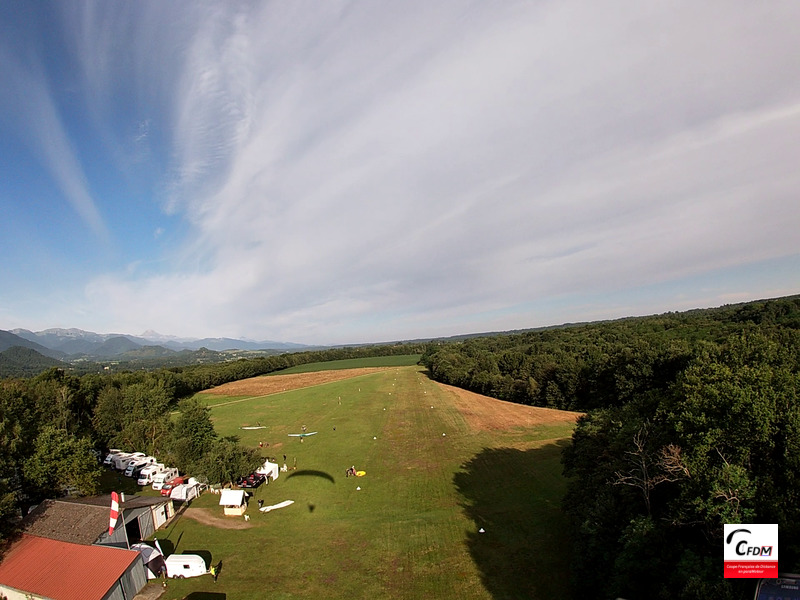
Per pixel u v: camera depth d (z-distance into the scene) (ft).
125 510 122.72
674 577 67.15
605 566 86.74
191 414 191.01
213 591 101.55
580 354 354.33
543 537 120.37
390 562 112.68
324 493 164.35
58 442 147.84
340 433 253.44
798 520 65.21
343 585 102.99
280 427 277.23
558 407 327.47
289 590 101.35
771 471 73.77
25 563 101.86
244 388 483.10
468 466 187.52
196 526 137.49
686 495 76.69
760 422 74.38
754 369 87.15
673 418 91.35
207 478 164.96
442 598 96.58
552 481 164.35
